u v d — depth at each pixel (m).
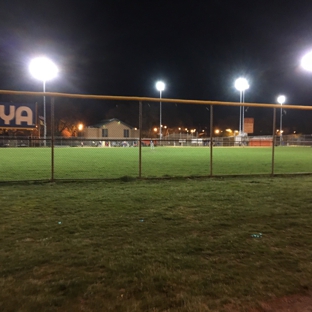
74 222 4.30
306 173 9.73
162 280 2.63
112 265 2.91
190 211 4.94
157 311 2.19
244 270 2.84
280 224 4.27
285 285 2.58
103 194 6.30
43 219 4.44
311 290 2.52
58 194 6.29
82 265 2.92
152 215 4.69
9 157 17.59
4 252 3.21
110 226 4.14
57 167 12.21
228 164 13.98
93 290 2.46
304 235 3.82
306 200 5.79
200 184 7.66
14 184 7.62
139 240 3.61
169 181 8.19
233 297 2.39
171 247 3.39
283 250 3.33
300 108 9.24
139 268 2.86
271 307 2.29
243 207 5.22
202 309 2.22
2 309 2.19
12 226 4.11
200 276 2.71
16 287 2.49
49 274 2.73
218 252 3.26
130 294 2.41
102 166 12.70
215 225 4.21
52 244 3.46
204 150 30.09
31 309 2.19
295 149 33.94
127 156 19.25
